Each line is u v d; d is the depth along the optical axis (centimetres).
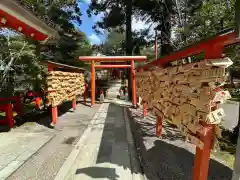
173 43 764
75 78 728
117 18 1159
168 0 936
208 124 164
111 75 2302
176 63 281
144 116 604
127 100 1068
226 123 555
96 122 537
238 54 405
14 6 260
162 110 313
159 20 1105
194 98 184
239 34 121
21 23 309
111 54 1933
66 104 875
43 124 502
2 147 342
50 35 385
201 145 168
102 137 406
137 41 1197
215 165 285
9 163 281
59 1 1059
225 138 424
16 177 245
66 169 263
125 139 392
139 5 1070
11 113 457
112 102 970
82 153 322
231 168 276
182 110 219
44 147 346
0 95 657
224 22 470
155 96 364
